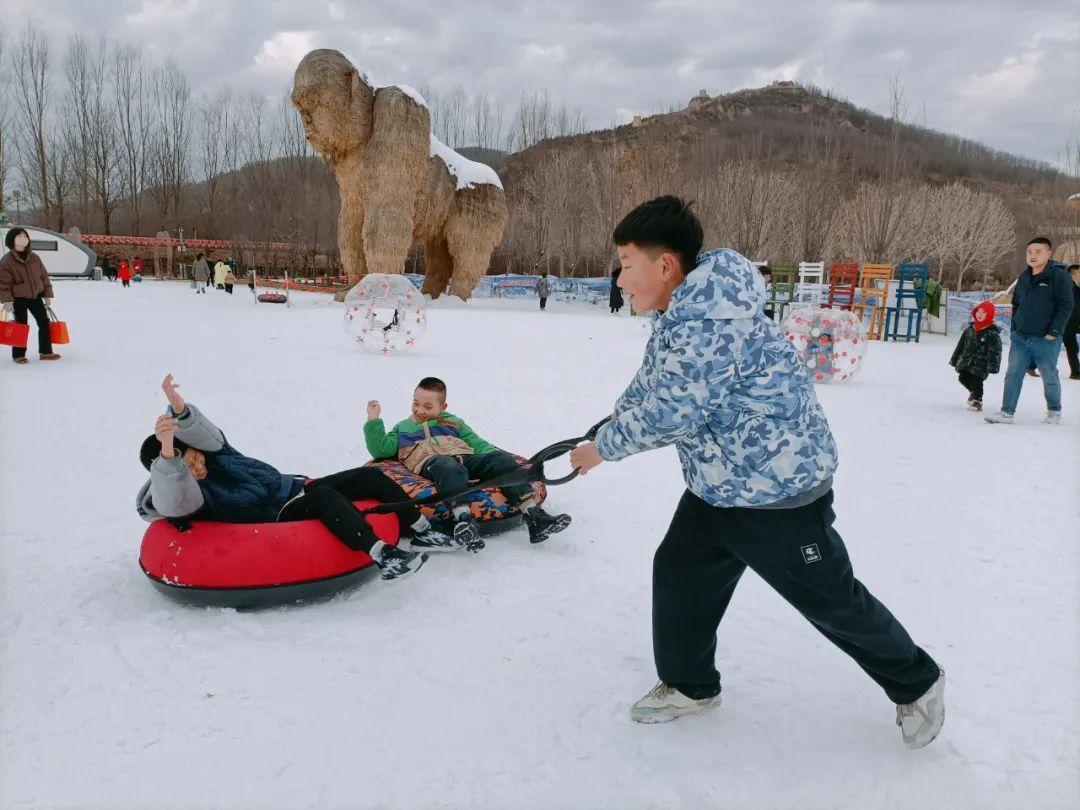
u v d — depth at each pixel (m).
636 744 2.45
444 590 3.58
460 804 2.17
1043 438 6.91
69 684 2.73
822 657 3.00
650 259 2.19
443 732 2.49
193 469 3.52
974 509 4.84
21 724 2.49
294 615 3.32
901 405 8.58
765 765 2.36
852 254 38.09
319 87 21.75
